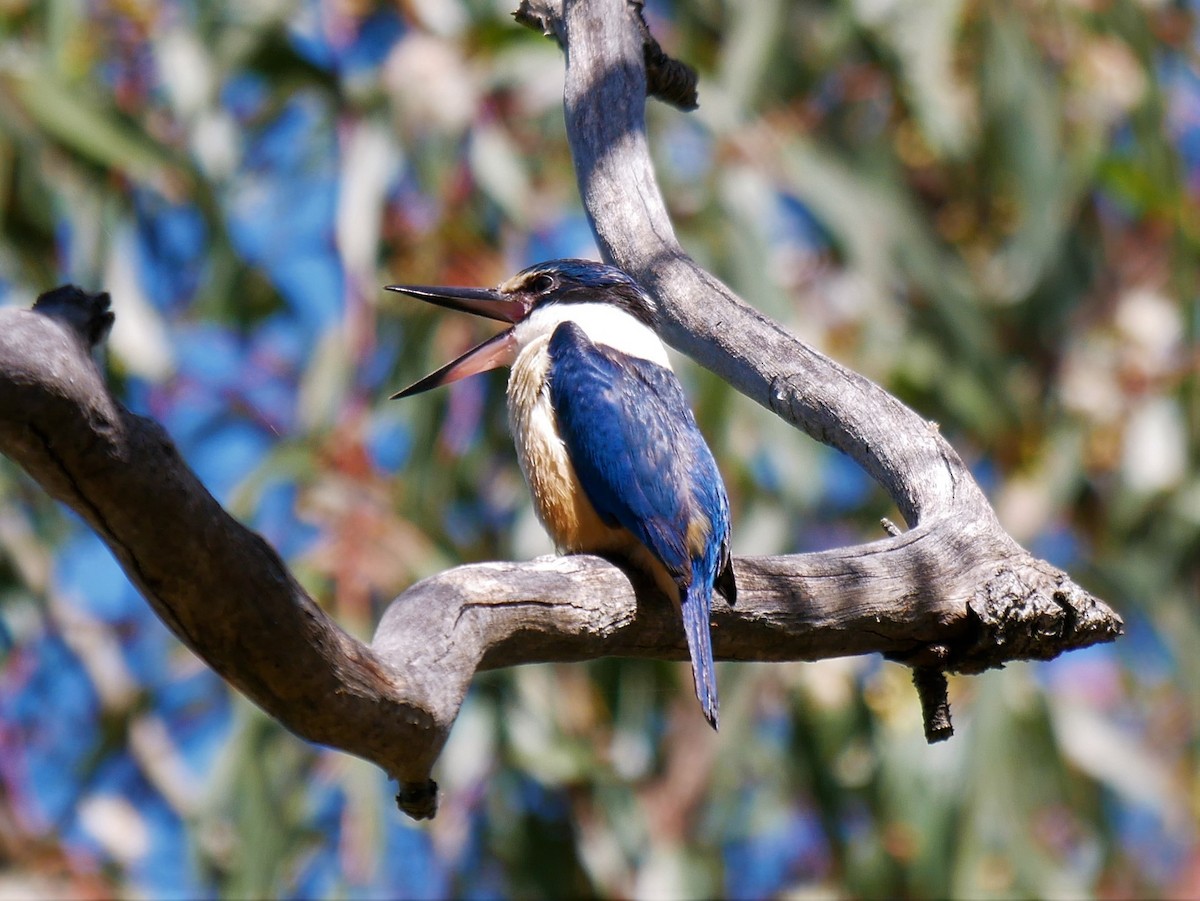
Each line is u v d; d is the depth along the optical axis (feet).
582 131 25.13
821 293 41.88
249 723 36.40
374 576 36.11
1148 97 41.91
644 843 37.58
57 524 38.99
